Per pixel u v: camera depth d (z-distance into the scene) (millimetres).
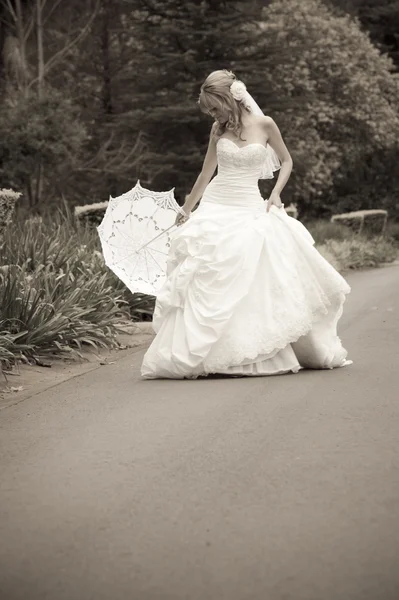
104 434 6539
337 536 4375
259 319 8617
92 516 4797
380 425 6484
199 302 8672
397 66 58688
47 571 4109
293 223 9086
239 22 36938
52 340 10406
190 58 36125
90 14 43250
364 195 53594
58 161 31516
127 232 10688
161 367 8648
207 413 7043
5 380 9195
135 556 4227
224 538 4402
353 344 10562
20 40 36844
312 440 6125
